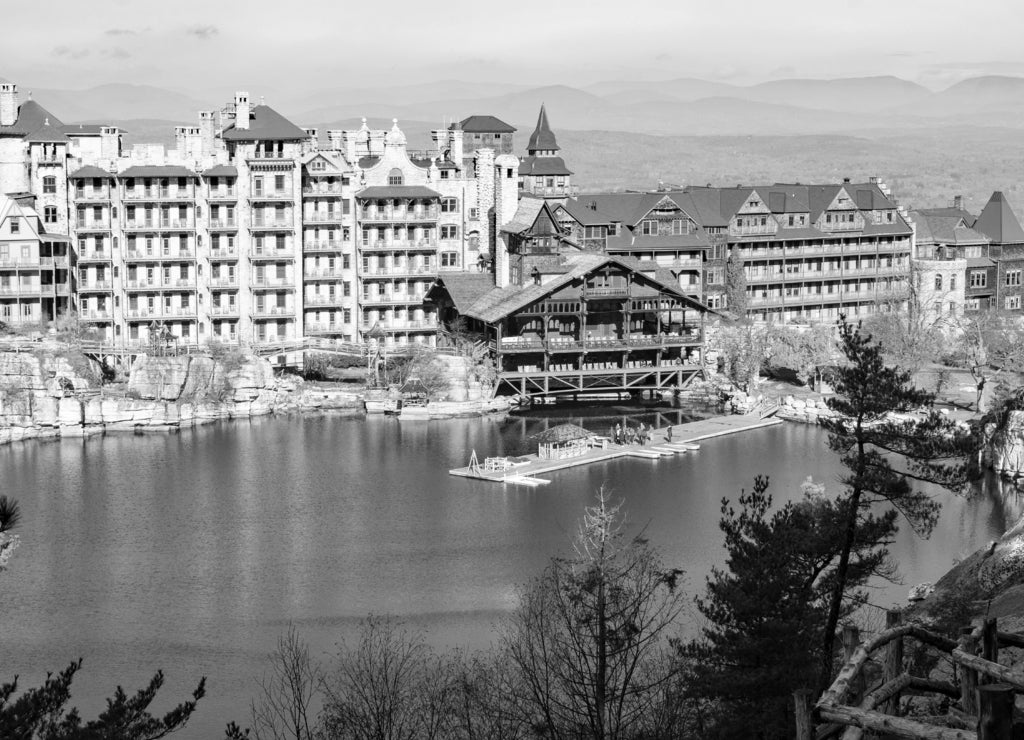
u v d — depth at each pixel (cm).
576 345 18900
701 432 17275
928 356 19738
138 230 19262
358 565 11675
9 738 4012
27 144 19088
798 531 6756
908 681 3878
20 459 15875
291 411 18800
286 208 19850
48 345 17575
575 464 15500
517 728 6400
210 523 13062
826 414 17625
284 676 8981
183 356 18150
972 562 9288
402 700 6938
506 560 11775
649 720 6644
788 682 6091
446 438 17062
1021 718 3731
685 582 10531
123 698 4444
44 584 11200
